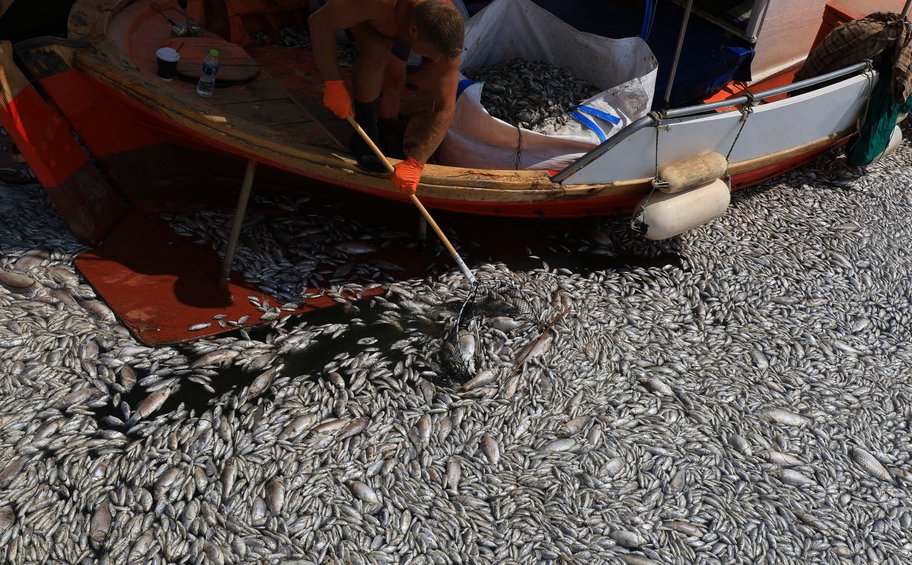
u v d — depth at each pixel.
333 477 3.76
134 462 3.69
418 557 3.55
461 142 4.52
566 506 3.79
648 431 4.12
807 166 6.16
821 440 4.24
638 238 5.22
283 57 5.13
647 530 3.75
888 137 5.68
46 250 4.37
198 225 4.68
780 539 3.82
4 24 4.91
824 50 5.54
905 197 6.04
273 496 3.64
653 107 5.18
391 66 4.32
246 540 3.51
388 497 3.72
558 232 5.20
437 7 3.65
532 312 4.60
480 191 4.41
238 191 4.89
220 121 4.02
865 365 4.68
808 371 4.58
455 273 4.77
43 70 4.05
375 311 4.50
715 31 5.54
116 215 4.58
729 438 4.16
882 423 4.39
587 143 4.52
